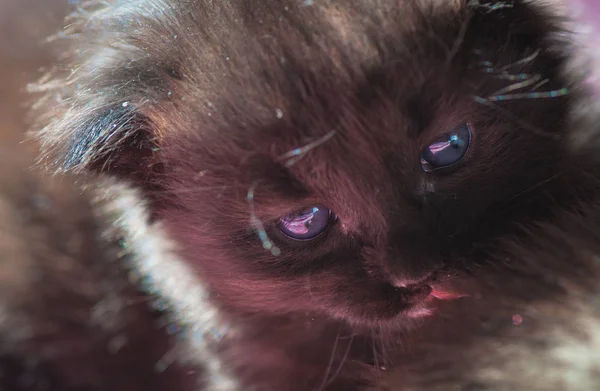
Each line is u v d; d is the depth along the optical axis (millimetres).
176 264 237
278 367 241
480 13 207
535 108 210
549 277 185
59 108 230
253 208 211
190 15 216
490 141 208
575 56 217
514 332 182
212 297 237
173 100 216
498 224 205
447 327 195
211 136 210
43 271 304
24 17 345
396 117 200
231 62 206
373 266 213
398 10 202
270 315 233
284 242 216
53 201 308
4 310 303
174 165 221
